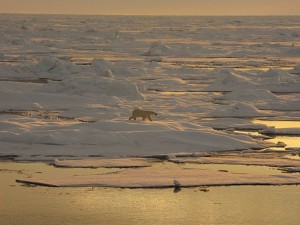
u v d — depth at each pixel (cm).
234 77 8662
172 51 16975
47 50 17675
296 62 14000
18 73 9788
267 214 3044
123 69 10025
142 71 10388
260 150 4434
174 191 3388
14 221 2944
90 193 3341
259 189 3425
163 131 4588
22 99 6762
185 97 7456
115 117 5753
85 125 4800
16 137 4506
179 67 11806
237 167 3919
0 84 7362
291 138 4944
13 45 19200
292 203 3200
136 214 3039
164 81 9081
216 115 6072
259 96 7356
